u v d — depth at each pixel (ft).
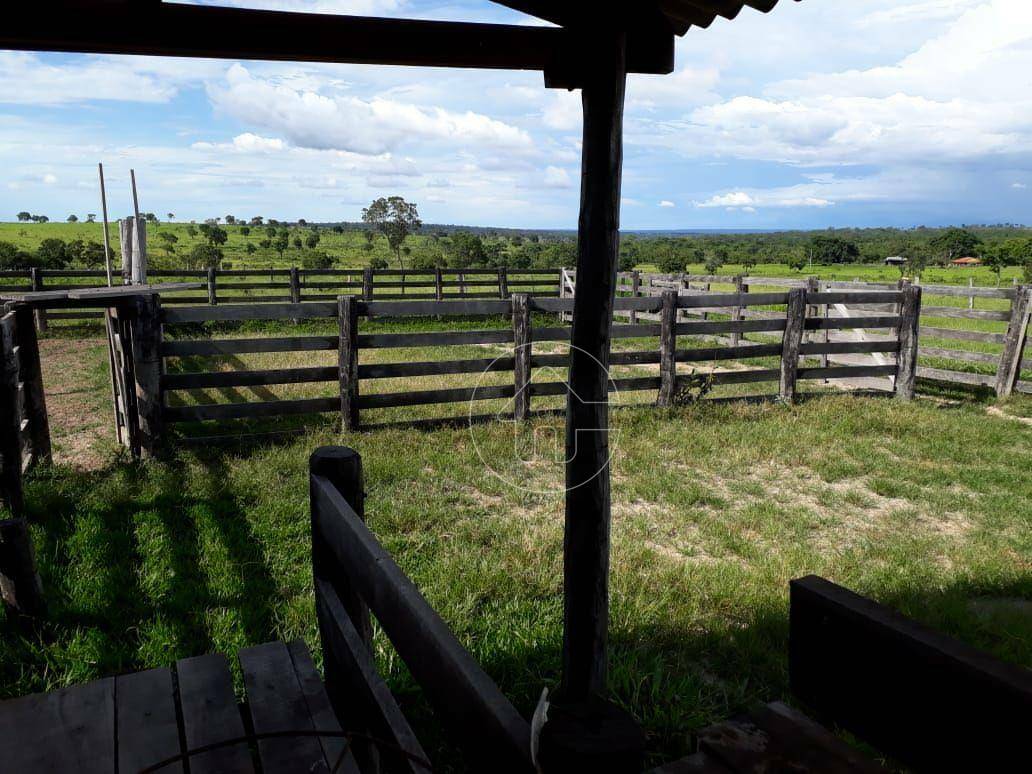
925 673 4.22
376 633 11.30
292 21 7.60
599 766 3.32
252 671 8.09
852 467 22.02
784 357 30.17
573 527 7.52
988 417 29.35
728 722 5.66
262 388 33.32
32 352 20.42
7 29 6.98
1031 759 3.62
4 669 10.43
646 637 11.85
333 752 6.63
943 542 16.85
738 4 7.85
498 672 10.56
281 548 14.99
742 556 15.85
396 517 16.78
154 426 21.48
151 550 14.61
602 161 7.09
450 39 8.00
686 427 25.91
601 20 6.93
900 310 31.78
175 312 21.72
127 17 7.22
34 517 16.40
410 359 40.29
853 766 4.99
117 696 7.65
